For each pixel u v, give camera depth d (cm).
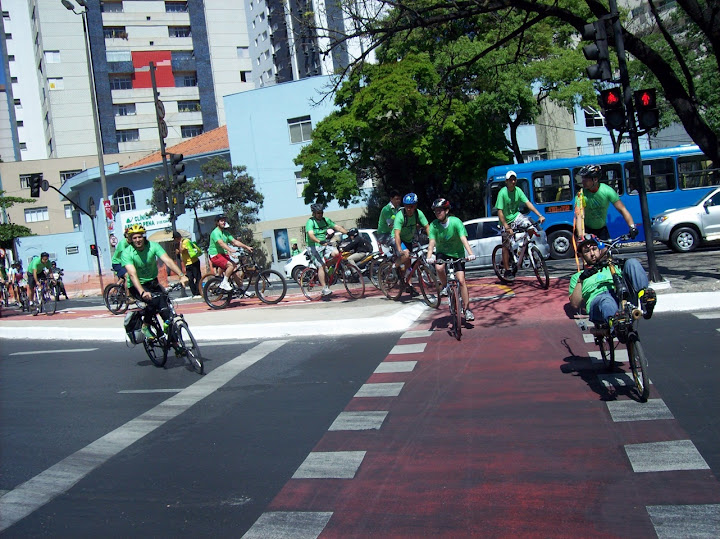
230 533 446
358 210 4009
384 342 1009
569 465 505
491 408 654
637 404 617
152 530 460
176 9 7075
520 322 1014
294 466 557
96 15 6781
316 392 778
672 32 2767
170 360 1041
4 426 754
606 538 397
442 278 1010
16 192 6606
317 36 1455
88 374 1005
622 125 1120
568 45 3034
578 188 2188
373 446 586
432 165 3112
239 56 7244
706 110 2797
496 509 447
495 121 2989
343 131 3106
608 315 642
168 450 628
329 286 1451
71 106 6769
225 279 1538
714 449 506
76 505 513
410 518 445
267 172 4234
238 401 775
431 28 1562
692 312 968
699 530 396
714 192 1866
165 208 2050
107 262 4878
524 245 1291
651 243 1096
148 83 6975
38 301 2045
